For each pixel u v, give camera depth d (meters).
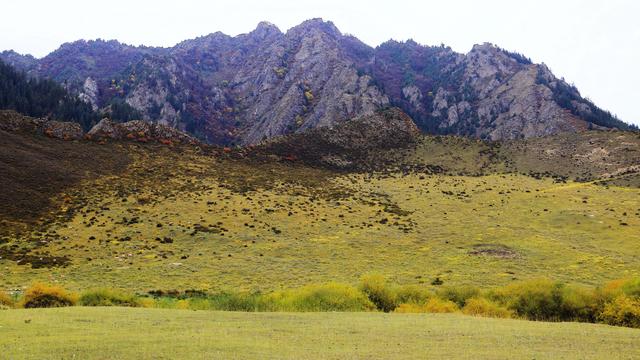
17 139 84.50
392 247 59.50
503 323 22.77
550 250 56.56
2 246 52.06
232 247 57.97
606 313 26.88
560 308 28.97
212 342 16.28
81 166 82.50
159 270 48.91
